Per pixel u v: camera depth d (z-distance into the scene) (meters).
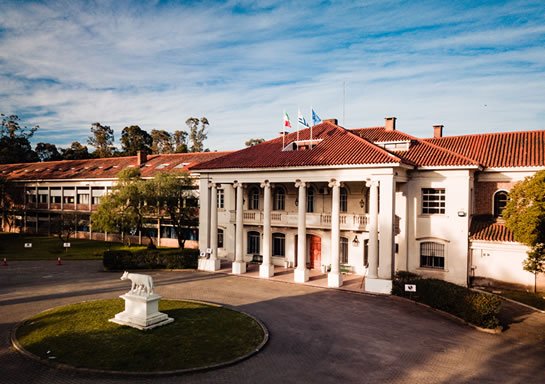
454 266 25.56
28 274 29.30
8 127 91.25
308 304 21.38
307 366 13.49
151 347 14.46
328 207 30.48
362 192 28.95
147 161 50.69
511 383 12.47
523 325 18.20
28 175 58.72
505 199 26.84
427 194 26.77
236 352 14.30
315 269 31.16
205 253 31.41
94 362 13.14
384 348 15.21
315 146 29.58
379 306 21.08
